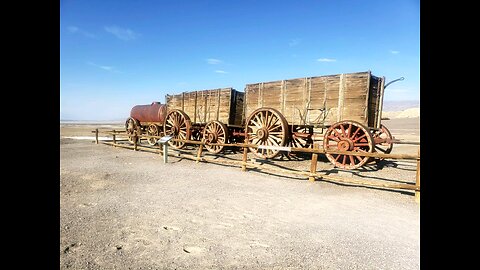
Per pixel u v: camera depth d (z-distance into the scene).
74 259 3.49
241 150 15.30
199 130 15.59
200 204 5.82
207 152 14.70
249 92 12.62
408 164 11.70
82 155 13.34
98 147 16.94
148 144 19.45
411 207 5.76
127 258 3.55
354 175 9.12
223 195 6.54
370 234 4.39
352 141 8.87
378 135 10.52
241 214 5.24
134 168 9.97
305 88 10.55
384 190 7.12
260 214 5.25
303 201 6.12
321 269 3.34
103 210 5.36
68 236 4.17
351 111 9.41
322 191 7.00
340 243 4.05
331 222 4.89
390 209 5.61
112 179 8.12
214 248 3.85
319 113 10.19
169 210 5.41
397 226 4.73
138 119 20.11
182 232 4.38
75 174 8.75
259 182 7.98
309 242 4.07
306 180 8.26
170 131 16.03
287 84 11.16
